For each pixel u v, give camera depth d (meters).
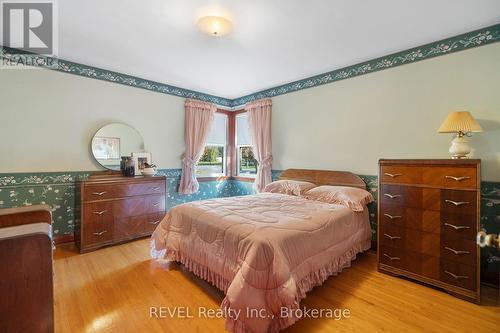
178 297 2.04
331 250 2.21
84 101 3.33
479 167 1.92
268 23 2.27
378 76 3.03
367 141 3.14
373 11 2.08
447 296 2.06
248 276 1.61
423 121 2.70
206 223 2.18
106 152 3.51
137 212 3.37
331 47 2.76
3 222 1.26
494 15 2.13
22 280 0.93
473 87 2.39
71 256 2.83
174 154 4.28
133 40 2.61
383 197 2.48
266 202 2.84
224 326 1.69
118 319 1.75
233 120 5.11
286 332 1.64
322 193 3.03
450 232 2.06
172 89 4.21
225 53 2.92
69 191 3.25
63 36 2.53
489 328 1.68
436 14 2.12
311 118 3.74
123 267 2.57
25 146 2.94
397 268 2.38
